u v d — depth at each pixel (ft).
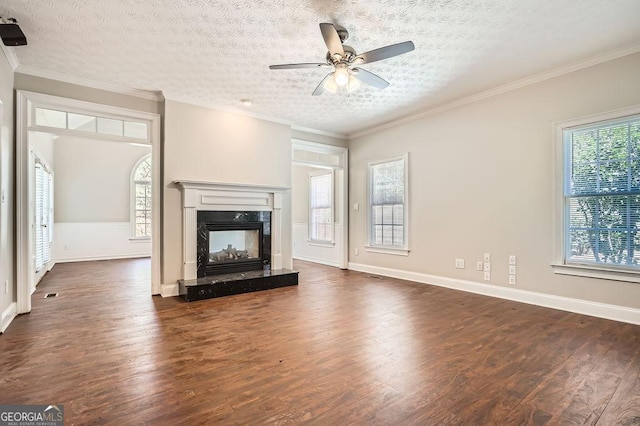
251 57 11.07
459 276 15.34
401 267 18.12
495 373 7.29
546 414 5.81
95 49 10.46
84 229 25.52
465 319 11.01
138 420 5.62
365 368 7.54
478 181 14.57
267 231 17.13
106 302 13.21
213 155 15.49
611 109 10.84
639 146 10.46
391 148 18.63
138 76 12.50
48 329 10.04
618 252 10.92
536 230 12.69
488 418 5.69
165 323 10.64
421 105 15.85
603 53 10.85
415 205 17.33
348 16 8.86
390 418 5.70
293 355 8.23
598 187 11.29
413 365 7.68
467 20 9.07
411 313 11.69
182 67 11.76
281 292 14.92
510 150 13.44
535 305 12.62
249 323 10.64
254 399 6.28
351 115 17.26
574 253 11.85
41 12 8.55
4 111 10.36
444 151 15.93
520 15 8.84
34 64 11.46
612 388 6.66
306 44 10.26
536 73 12.41
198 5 8.33
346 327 10.25
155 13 8.64
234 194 15.90
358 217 20.84
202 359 8.01
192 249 14.62
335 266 22.40
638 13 8.71
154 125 14.33
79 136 12.84
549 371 7.38
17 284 11.44
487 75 12.59
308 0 8.15
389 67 11.88
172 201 14.44
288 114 17.03
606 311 10.97
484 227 14.37
